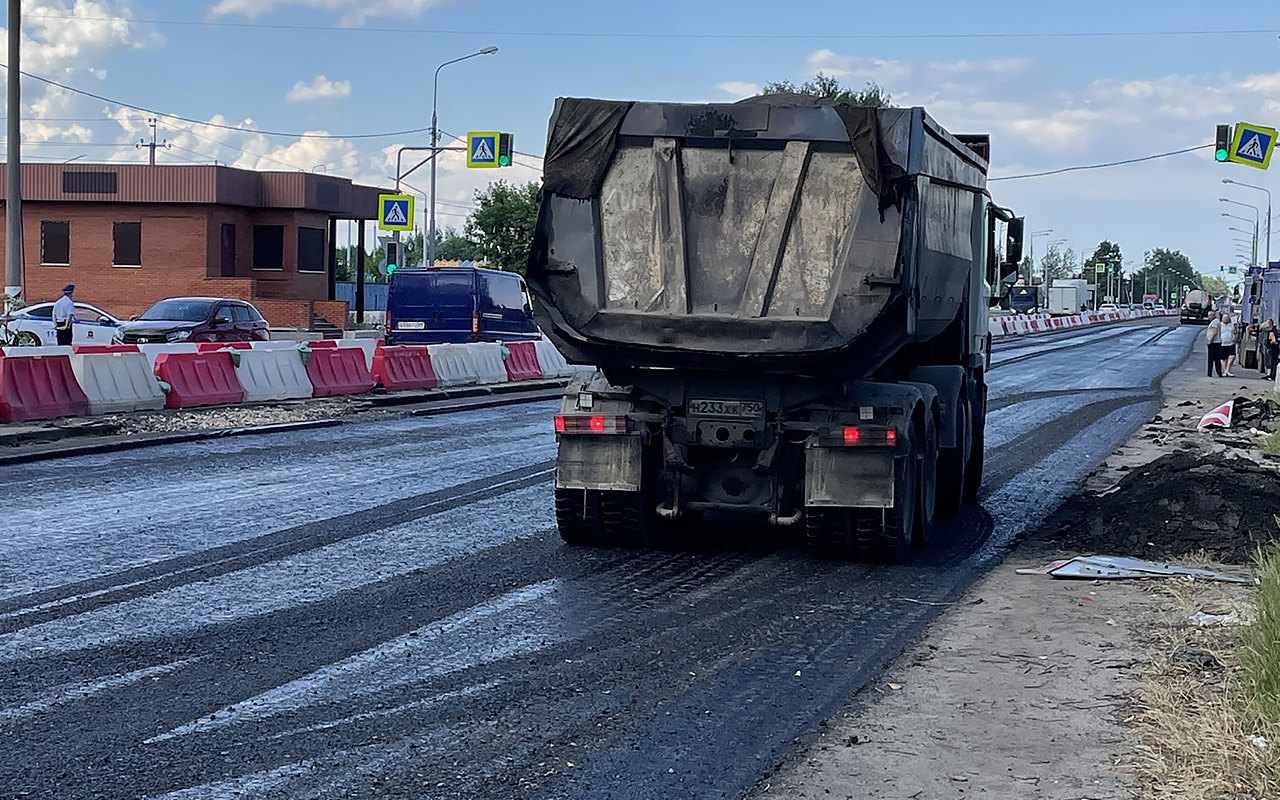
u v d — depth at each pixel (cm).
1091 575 1012
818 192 1025
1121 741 620
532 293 1049
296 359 2392
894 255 1005
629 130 1044
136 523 1150
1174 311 17638
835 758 597
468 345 2928
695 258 1037
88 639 772
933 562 1093
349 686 696
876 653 791
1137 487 1255
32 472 1434
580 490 1080
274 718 639
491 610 877
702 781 567
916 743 620
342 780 560
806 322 1011
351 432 1945
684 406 1065
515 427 2073
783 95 1083
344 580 952
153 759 579
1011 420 2420
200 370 2162
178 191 5141
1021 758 597
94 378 1930
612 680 720
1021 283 1716
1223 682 703
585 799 544
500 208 6353
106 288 5244
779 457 1065
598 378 1105
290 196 5372
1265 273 4384
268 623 822
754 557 1094
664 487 1095
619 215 1045
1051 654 786
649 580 990
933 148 1111
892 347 1019
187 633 792
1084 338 7038
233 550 1045
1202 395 3092
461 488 1410
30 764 570
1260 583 859
